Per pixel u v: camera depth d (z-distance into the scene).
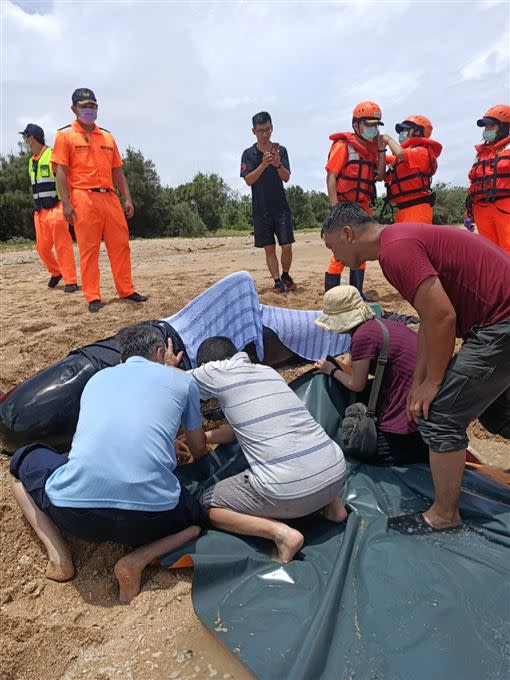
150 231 39.06
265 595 2.45
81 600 2.56
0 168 30.33
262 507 2.69
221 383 2.84
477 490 3.07
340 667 2.05
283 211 6.83
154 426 2.56
